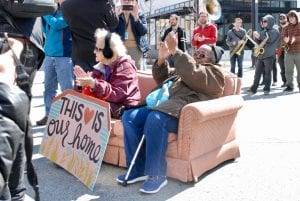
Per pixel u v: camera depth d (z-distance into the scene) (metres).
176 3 25.14
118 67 4.32
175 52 4.02
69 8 4.76
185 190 3.78
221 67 4.32
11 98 1.71
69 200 3.59
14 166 2.60
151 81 4.89
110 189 3.84
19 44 2.70
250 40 11.30
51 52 5.81
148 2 27.81
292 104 8.23
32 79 2.85
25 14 2.69
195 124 3.81
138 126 3.98
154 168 3.75
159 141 3.75
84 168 3.85
